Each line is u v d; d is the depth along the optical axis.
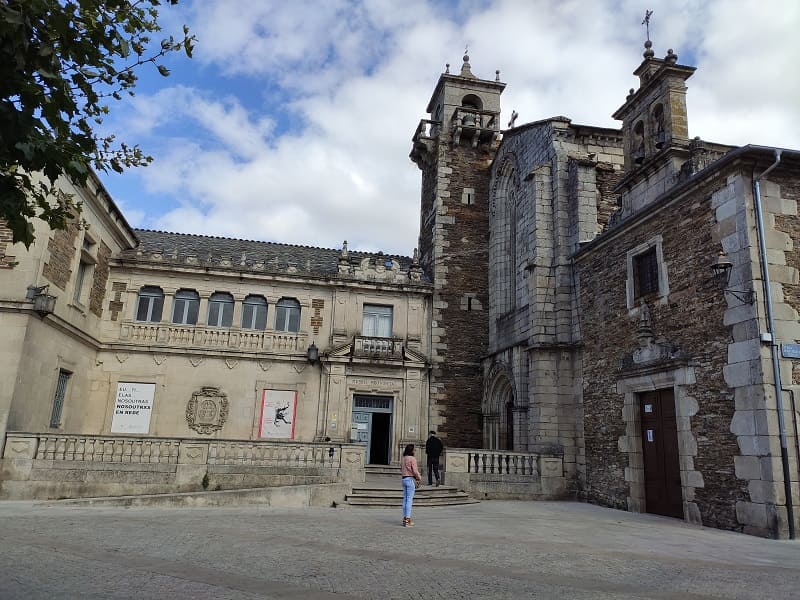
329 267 26.77
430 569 7.51
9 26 4.30
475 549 9.11
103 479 16.22
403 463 12.25
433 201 29.25
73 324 19.67
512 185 26.75
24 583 6.24
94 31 5.13
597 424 17.66
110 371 22.53
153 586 6.26
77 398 20.98
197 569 7.20
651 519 13.90
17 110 4.68
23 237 5.25
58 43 5.14
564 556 8.65
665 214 15.04
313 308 24.78
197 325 23.59
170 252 25.28
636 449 15.62
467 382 25.88
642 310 15.51
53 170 5.20
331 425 23.48
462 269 27.58
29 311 16.33
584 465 18.20
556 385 19.39
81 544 8.81
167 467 16.58
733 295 12.38
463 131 29.34
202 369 23.25
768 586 6.91
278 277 24.47
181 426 22.64
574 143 22.34
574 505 17.14
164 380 22.88
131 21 5.34
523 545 9.59
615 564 8.12
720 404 12.54
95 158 5.62
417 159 31.67
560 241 20.77
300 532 10.52
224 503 15.14
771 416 11.30
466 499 17.17
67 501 14.46
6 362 15.99
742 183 12.46
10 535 9.55
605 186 21.58
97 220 21.09
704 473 12.85
